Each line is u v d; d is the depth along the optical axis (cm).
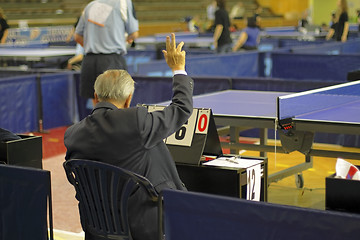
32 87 1510
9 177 557
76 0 4353
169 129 559
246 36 2520
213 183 675
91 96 1309
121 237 549
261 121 826
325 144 1358
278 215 444
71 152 572
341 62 1933
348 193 502
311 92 850
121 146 550
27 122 1506
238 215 457
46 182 538
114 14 1277
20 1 4006
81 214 584
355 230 420
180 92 579
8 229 570
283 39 3141
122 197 536
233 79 1388
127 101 579
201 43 2853
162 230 527
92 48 1284
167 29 4741
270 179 938
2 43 2683
